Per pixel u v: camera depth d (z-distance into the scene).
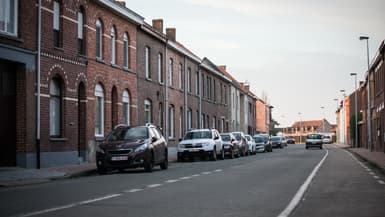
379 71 49.00
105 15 28.53
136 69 33.09
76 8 25.05
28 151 20.97
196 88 48.84
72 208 10.10
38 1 21.77
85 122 25.92
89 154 26.27
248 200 11.43
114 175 19.66
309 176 18.42
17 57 20.31
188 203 10.88
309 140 66.44
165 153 23.19
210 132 33.59
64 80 23.78
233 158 36.69
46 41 22.36
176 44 41.06
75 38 24.89
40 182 16.64
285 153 47.06
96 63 27.30
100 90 28.02
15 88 20.92
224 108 61.72
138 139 21.19
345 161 30.31
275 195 12.41
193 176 18.38
